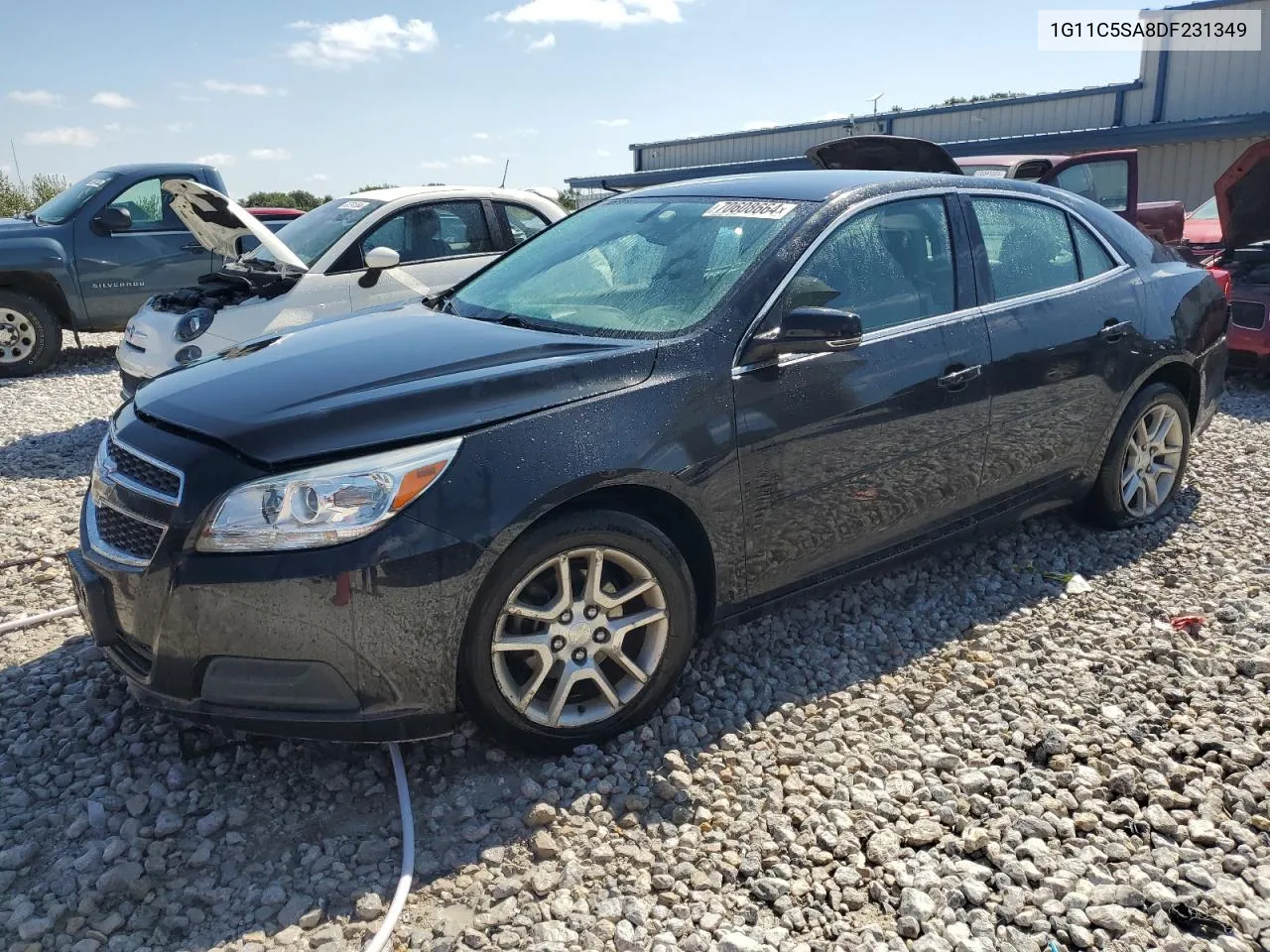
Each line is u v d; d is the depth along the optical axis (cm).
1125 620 409
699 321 340
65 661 379
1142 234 511
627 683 325
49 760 317
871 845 275
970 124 2617
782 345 336
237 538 271
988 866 271
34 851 274
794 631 402
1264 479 579
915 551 405
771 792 300
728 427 329
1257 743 320
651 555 313
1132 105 2292
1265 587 433
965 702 350
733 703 348
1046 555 472
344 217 763
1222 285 538
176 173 1068
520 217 815
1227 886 258
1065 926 246
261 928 249
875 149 598
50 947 242
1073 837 279
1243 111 2119
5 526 543
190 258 1073
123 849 274
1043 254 446
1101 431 463
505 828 284
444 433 286
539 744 308
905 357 376
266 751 317
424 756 316
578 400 306
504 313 387
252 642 274
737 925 249
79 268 1024
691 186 438
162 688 284
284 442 279
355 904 255
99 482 312
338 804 295
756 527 343
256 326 678
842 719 340
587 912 254
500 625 292
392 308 424
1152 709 338
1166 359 480
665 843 279
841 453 359
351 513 273
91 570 303
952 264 406
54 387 976
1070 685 357
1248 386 843
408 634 278
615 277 385
